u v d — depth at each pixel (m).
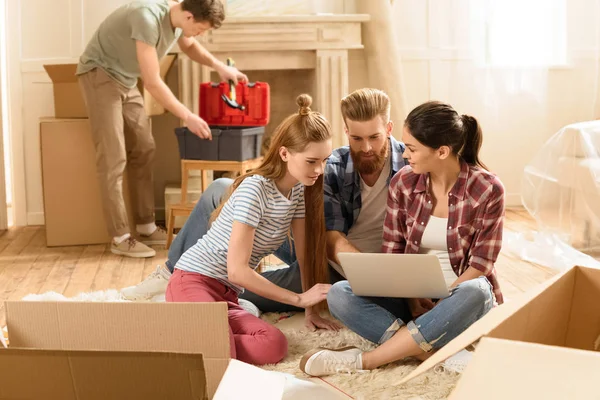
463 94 4.98
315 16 4.55
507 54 4.94
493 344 0.97
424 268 2.12
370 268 2.20
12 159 4.73
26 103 4.66
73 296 3.28
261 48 4.57
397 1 4.88
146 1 3.91
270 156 2.40
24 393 1.26
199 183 4.78
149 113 4.42
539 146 5.07
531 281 3.42
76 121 4.18
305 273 2.64
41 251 4.14
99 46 3.96
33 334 1.50
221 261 2.43
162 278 3.10
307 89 4.98
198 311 1.47
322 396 2.00
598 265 3.57
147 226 4.38
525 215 4.87
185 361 1.18
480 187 2.37
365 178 2.72
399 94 4.74
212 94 4.21
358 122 2.54
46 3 4.59
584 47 4.96
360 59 4.91
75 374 1.22
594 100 5.03
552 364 0.94
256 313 2.79
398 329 2.30
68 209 4.23
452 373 2.21
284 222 2.45
